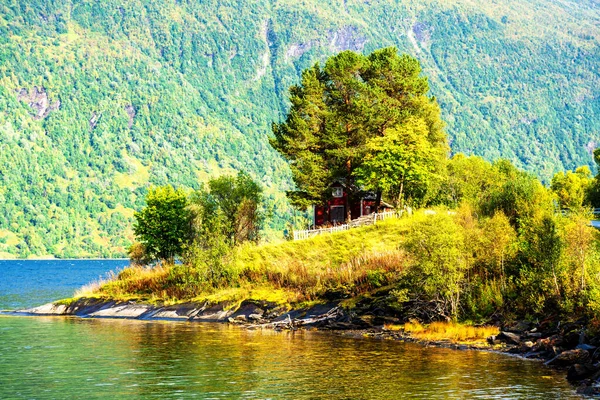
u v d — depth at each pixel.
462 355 50.62
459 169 120.00
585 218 60.97
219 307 76.94
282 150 104.56
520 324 55.66
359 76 113.75
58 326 71.94
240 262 84.31
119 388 42.19
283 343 58.12
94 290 91.44
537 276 57.38
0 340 61.28
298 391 40.91
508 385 41.09
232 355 52.66
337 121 103.62
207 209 102.56
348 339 59.84
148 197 104.31
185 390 41.53
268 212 105.56
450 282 61.06
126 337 62.81
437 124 114.81
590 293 51.72
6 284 172.38
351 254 83.38
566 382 41.69
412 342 57.03
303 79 106.75
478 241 64.62
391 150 97.44
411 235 63.50
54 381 44.25
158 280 87.69
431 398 38.75
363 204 107.44
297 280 77.94
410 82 107.62
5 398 40.03
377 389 41.03
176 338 61.94
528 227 65.06
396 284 68.56
